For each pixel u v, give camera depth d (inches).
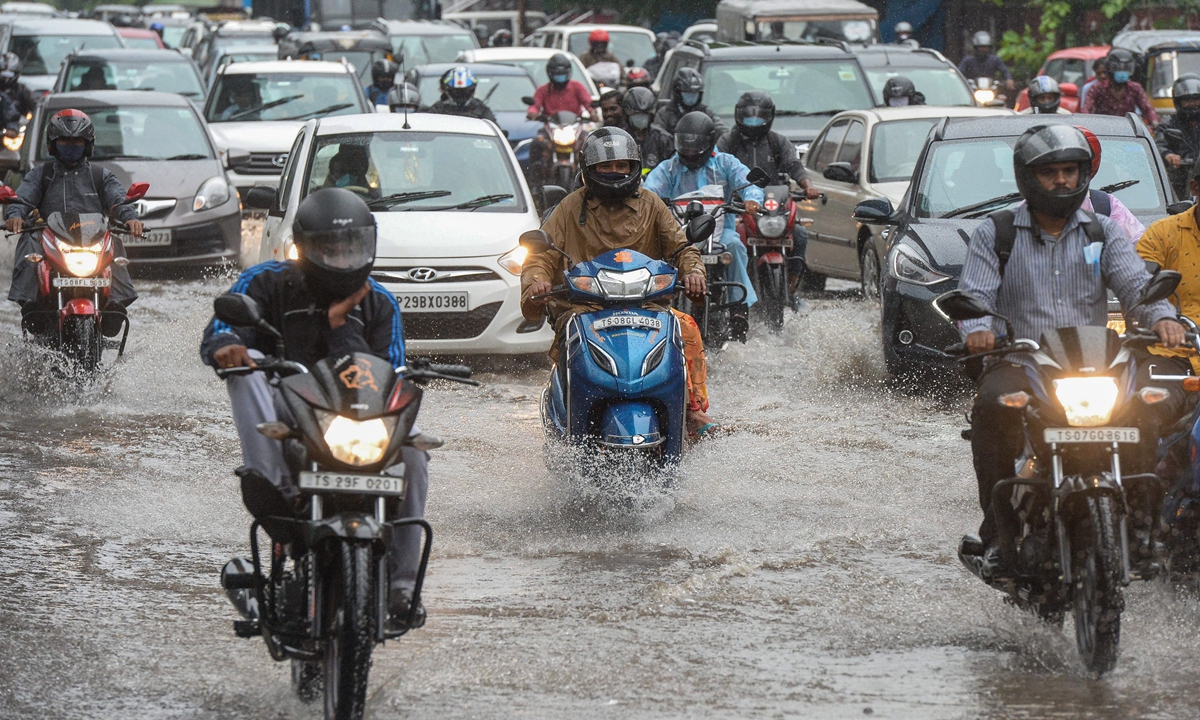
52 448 895.1
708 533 719.1
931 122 1560.0
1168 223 684.1
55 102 1775.3
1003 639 567.5
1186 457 586.2
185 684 525.3
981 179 1166.3
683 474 776.3
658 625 587.5
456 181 1244.5
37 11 4323.3
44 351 1030.4
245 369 465.7
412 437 478.0
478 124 1306.6
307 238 483.2
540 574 655.8
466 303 1153.4
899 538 711.7
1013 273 562.9
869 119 1571.1
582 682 523.5
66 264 1011.9
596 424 747.4
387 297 510.0
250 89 2278.5
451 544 699.4
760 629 581.9
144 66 2448.3
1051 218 560.1
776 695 510.9
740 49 2065.7
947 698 506.9
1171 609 588.4
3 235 1727.4
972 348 535.8
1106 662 512.1
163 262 1673.2
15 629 582.2
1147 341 528.1
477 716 493.0
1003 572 543.8
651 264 757.9
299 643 468.4
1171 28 3344.0
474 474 832.3
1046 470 526.0
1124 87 2034.9
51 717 493.4
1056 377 509.4
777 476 829.8
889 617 594.6
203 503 776.9
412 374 479.5
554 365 790.5
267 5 4709.6
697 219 810.8
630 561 676.1
